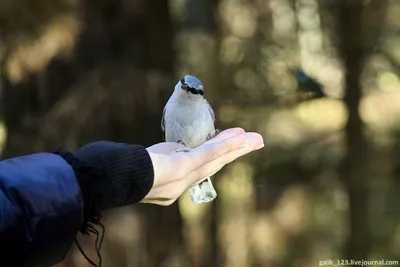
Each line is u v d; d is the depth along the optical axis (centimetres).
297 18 973
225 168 1044
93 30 700
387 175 988
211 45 1005
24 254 240
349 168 948
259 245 1129
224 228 1160
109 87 685
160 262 711
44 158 254
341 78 968
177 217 748
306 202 1049
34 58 707
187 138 496
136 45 707
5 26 712
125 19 704
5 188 238
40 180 243
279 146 1011
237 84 1002
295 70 938
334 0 929
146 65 713
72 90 693
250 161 1024
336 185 1013
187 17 1014
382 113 1017
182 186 328
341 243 1074
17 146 697
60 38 704
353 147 936
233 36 1008
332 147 1012
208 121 503
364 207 958
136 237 694
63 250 247
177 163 315
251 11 998
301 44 998
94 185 253
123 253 687
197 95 488
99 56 700
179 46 990
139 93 687
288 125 1055
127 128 687
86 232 257
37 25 706
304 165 1017
